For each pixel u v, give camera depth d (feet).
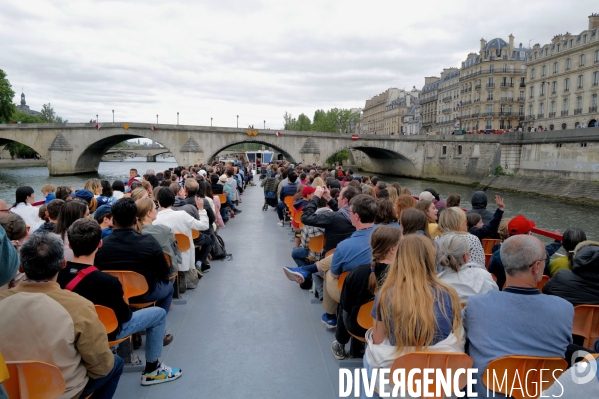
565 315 8.79
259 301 20.25
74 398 9.05
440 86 323.78
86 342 8.98
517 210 120.26
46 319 8.53
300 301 20.35
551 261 16.78
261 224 43.04
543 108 223.51
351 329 12.66
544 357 8.53
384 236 11.39
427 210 20.43
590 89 190.39
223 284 22.75
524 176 165.99
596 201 123.44
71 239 11.02
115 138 207.92
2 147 307.17
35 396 8.34
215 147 198.29
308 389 12.96
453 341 8.84
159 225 16.98
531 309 8.79
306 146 205.67
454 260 11.55
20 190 24.99
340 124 385.09
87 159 221.66
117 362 10.77
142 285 14.10
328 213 18.83
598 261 12.91
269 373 13.84
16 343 8.46
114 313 11.21
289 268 20.61
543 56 221.05
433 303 8.64
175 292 20.04
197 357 14.79
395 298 8.66
